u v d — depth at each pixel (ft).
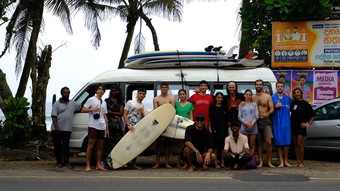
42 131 45.88
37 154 42.78
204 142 33.63
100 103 33.83
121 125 35.83
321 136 39.93
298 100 35.70
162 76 37.63
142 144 34.24
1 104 49.47
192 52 39.22
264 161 39.45
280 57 47.34
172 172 32.45
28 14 67.51
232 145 33.81
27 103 45.57
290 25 46.96
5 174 31.50
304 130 35.50
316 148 40.45
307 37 46.39
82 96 37.65
